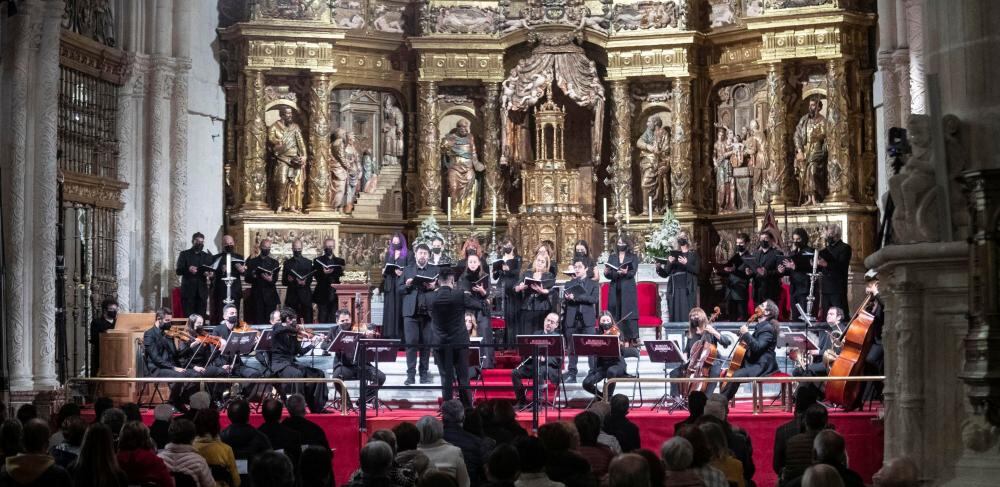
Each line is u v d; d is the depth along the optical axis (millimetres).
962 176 9062
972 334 8953
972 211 8977
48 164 20547
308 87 28375
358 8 29031
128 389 20781
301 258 25453
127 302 25469
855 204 27047
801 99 28188
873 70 27625
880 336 18219
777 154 27656
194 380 17125
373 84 29359
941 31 10555
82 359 24219
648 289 26094
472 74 29359
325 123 28062
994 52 10180
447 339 18312
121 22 25719
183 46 26547
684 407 19016
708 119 29438
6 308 19750
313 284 26969
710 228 29172
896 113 24922
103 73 24719
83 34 24016
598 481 9234
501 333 23719
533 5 29094
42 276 20375
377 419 17234
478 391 20391
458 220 29219
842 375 17594
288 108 28312
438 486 7816
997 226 8820
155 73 26016
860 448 16844
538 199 28469
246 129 27672
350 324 20297
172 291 25797
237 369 19719
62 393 20438
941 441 10391
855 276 26750
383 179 29562
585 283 21328
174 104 26438
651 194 29359
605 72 29750
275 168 28047
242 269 24844
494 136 29406
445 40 29109
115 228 25375
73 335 23484
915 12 22078
